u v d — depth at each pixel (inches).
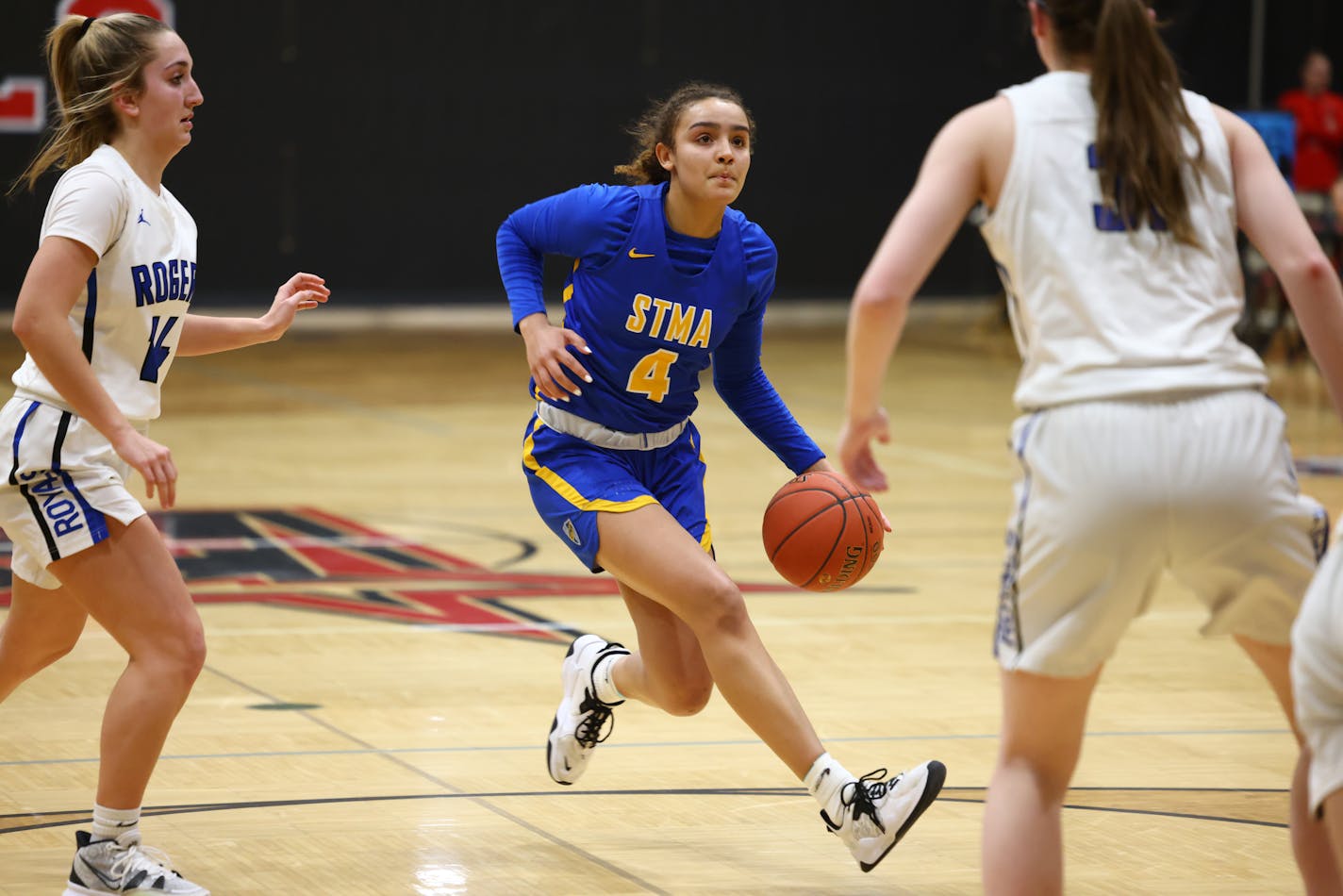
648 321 434.9
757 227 449.4
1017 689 339.6
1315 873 350.9
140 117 408.2
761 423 471.5
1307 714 298.7
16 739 545.6
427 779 511.2
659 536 423.8
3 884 412.2
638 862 438.3
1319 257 327.0
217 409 1494.8
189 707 591.8
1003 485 1157.1
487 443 1321.4
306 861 434.3
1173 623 757.3
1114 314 325.7
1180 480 318.0
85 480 393.4
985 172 337.1
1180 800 497.4
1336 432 1425.9
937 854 449.4
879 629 737.0
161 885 392.2
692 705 456.1
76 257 385.1
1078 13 337.1
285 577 826.2
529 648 690.2
